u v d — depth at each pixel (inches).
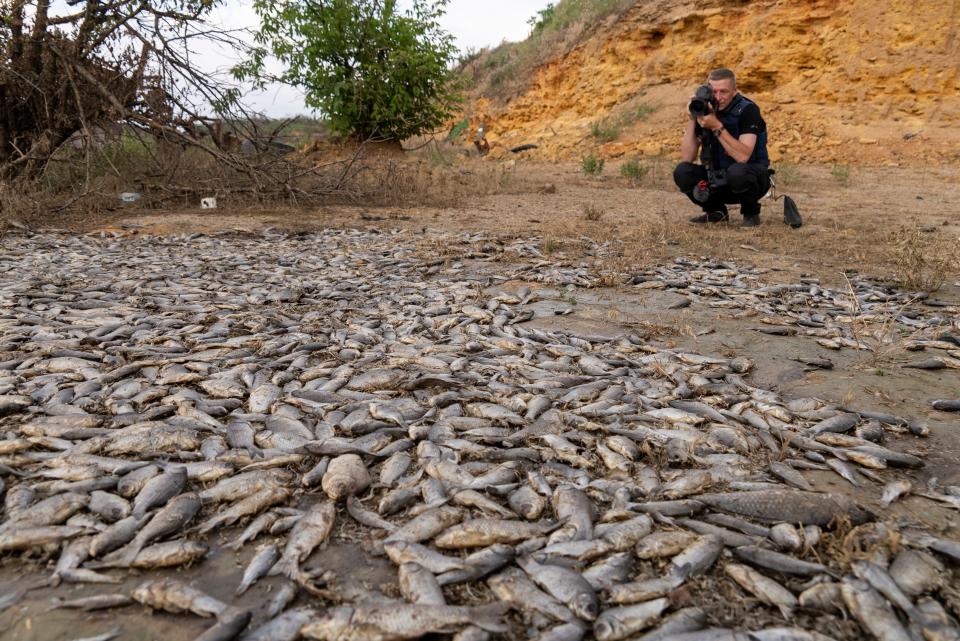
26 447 82.5
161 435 85.2
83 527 67.2
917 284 187.9
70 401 98.6
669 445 86.2
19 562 63.4
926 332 143.7
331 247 255.8
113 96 367.2
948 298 177.5
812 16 685.3
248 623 55.1
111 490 75.2
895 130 612.4
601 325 149.3
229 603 58.1
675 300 172.2
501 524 67.2
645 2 832.3
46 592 59.0
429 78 707.4
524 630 54.9
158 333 134.2
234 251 246.4
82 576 60.7
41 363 112.5
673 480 77.5
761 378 116.8
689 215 347.3
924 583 59.7
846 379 115.4
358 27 671.8
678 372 113.9
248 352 122.6
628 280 192.9
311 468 81.4
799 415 97.8
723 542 66.0
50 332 130.8
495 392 104.2
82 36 378.6
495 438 87.6
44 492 73.9
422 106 725.9
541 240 266.8
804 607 57.3
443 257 229.5
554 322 151.8
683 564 62.1
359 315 152.6
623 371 115.0
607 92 821.2
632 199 423.5
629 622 54.7
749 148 282.4
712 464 82.4
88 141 359.3
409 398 101.3
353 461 79.5
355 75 694.5
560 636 53.2
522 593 58.0
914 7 630.5
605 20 871.7
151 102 393.4
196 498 72.1
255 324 141.5
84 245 258.8
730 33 742.5
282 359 118.7
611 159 688.4
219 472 77.7
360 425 89.7
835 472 82.3
